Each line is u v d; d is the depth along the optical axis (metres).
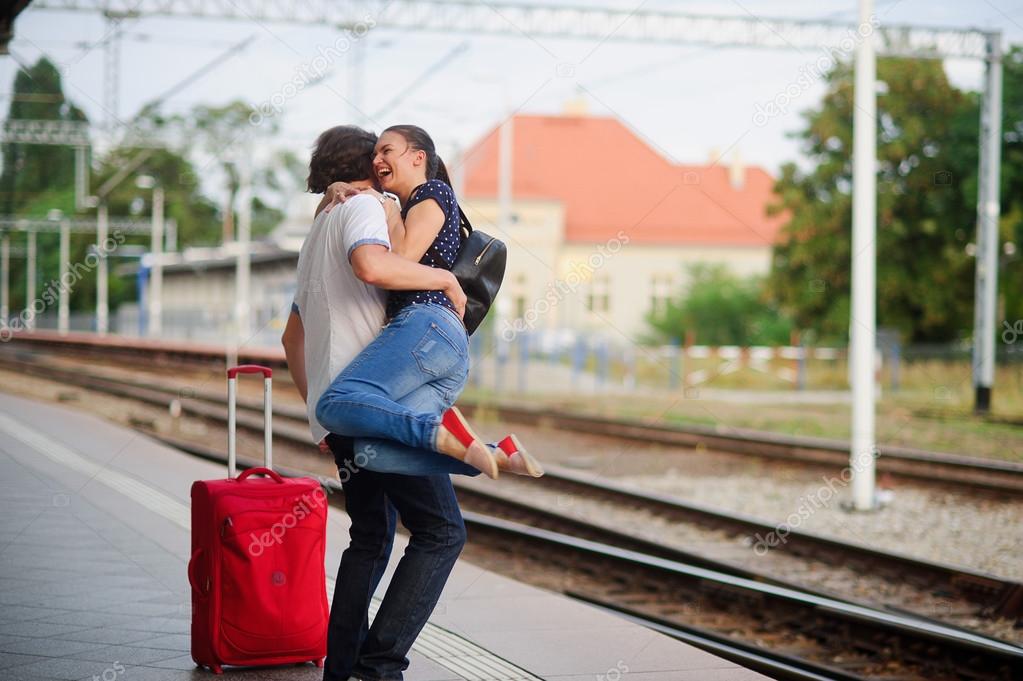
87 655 4.79
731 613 7.51
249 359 33.31
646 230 59.31
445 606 5.86
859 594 8.05
